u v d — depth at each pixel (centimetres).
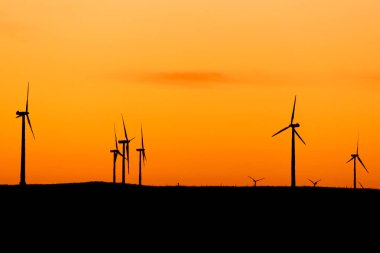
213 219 17612
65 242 14000
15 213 17388
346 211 19350
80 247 13525
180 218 17675
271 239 14888
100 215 17725
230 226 16562
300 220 17662
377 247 14188
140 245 13912
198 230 15900
